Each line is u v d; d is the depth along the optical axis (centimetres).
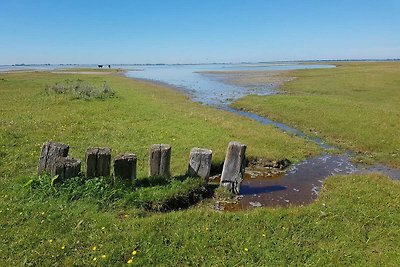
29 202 854
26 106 2173
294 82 4631
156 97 3022
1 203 840
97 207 852
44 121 1720
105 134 1554
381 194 1012
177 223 805
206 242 737
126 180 945
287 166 1344
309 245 747
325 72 6275
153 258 683
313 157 1478
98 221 791
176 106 2498
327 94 3303
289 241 753
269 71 8812
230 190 1029
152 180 983
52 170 928
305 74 6125
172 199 930
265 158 1344
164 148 989
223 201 989
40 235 729
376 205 935
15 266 636
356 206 926
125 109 2183
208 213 855
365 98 2945
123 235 744
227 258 695
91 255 680
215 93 3778
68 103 2319
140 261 669
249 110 2564
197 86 4678
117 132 1593
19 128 1539
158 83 5147
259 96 3125
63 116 1870
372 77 4484
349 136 1772
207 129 1716
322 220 848
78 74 6950
